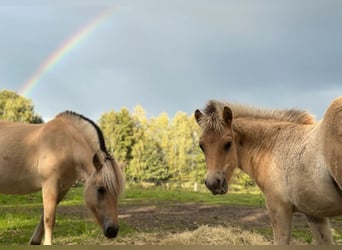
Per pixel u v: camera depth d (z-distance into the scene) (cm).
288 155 163
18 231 315
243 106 192
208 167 178
